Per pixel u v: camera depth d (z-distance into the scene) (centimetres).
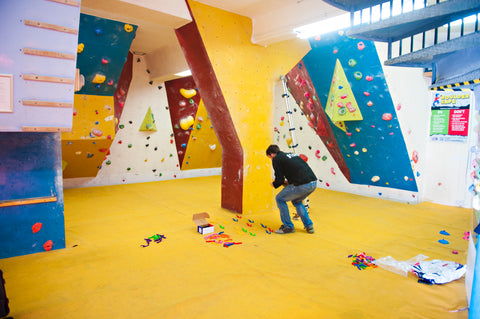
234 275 286
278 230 408
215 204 562
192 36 427
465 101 525
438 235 405
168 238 383
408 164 562
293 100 746
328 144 680
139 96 746
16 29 242
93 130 625
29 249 326
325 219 477
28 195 323
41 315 220
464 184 540
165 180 828
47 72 262
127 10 364
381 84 491
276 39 449
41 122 271
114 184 749
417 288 267
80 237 381
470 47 222
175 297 247
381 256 336
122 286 264
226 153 514
